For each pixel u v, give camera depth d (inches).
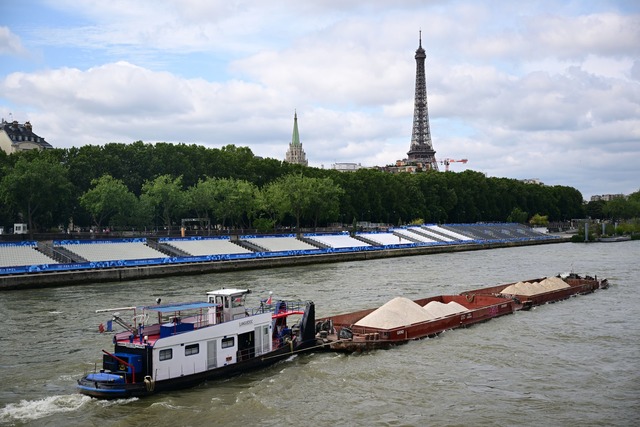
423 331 2260.1
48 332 2303.2
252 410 1504.7
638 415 1471.5
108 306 2891.2
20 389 1648.6
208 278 4205.2
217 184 6466.5
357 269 4921.3
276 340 2030.0
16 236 4877.0
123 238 5017.2
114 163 6496.1
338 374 1801.2
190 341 1681.8
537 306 2977.4
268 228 6850.4
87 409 1502.2
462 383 1715.1
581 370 1839.3
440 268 4990.2
